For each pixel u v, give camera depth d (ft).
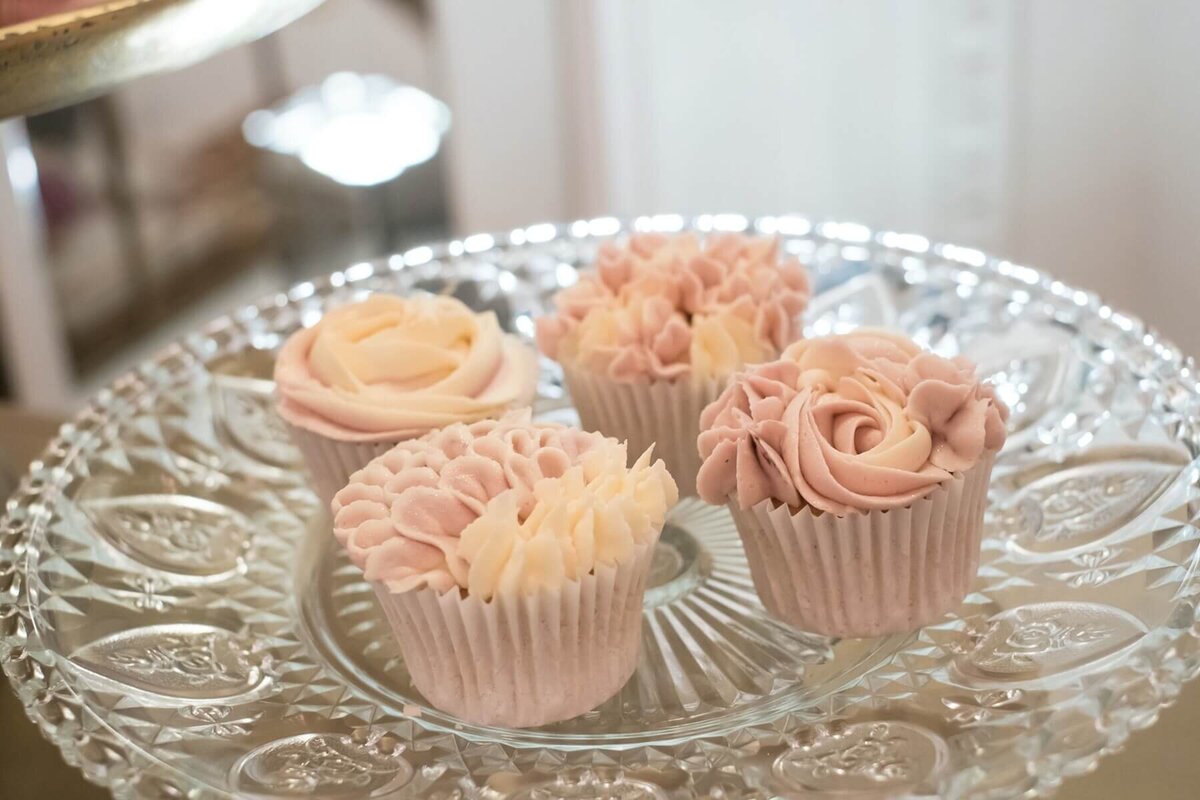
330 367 2.15
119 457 2.20
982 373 2.25
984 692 1.84
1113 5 2.96
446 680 1.91
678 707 1.91
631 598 1.93
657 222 2.53
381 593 1.91
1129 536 1.97
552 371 2.35
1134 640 1.83
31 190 3.39
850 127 3.16
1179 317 3.18
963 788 1.72
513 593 1.84
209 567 2.09
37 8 1.95
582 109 3.22
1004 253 3.24
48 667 1.85
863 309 2.36
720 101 3.17
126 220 3.51
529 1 3.21
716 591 2.06
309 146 3.44
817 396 1.99
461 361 2.17
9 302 3.49
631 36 3.08
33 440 2.52
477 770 1.83
